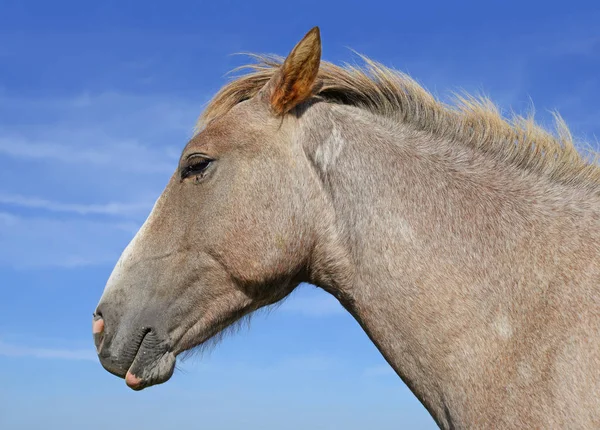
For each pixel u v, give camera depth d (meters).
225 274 3.39
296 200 3.33
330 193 3.32
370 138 3.33
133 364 3.32
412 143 3.29
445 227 3.04
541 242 2.89
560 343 2.65
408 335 3.00
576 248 2.83
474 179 3.13
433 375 2.94
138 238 3.54
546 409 2.59
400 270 3.04
